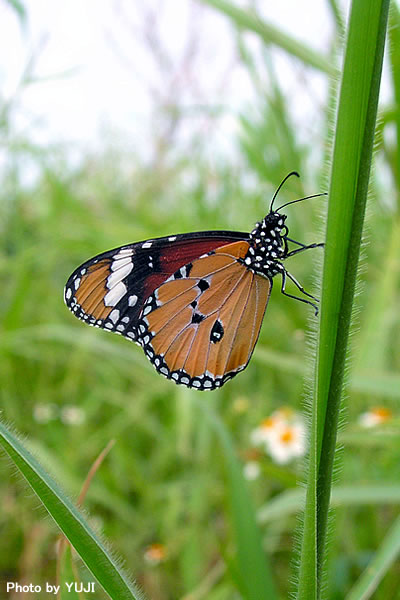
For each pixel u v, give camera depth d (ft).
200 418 1.53
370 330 1.45
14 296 1.71
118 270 1.23
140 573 1.42
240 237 1.22
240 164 1.73
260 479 1.47
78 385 1.75
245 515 1.20
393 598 1.29
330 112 0.90
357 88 0.83
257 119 1.51
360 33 0.81
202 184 1.79
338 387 0.92
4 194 1.95
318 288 0.96
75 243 1.83
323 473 0.95
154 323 1.24
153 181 2.19
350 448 1.45
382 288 1.45
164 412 1.64
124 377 1.80
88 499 1.49
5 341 1.59
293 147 1.46
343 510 1.35
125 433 1.61
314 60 1.25
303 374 1.42
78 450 1.55
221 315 1.23
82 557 0.97
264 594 1.19
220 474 1.48
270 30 1.26
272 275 1.22
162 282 1.23
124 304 1.24
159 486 1.49
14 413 1.62
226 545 1.31
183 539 1.42
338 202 0.87
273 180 1.50
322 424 0.94
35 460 0.97
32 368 1.75
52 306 1.93
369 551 1.38
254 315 1.23
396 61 1.21
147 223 1.90
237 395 1.64
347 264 0.89
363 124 0.85
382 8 0.81
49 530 1.44
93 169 2.26
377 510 1.39
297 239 1.56
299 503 1.29
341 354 0.91
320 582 0.96
